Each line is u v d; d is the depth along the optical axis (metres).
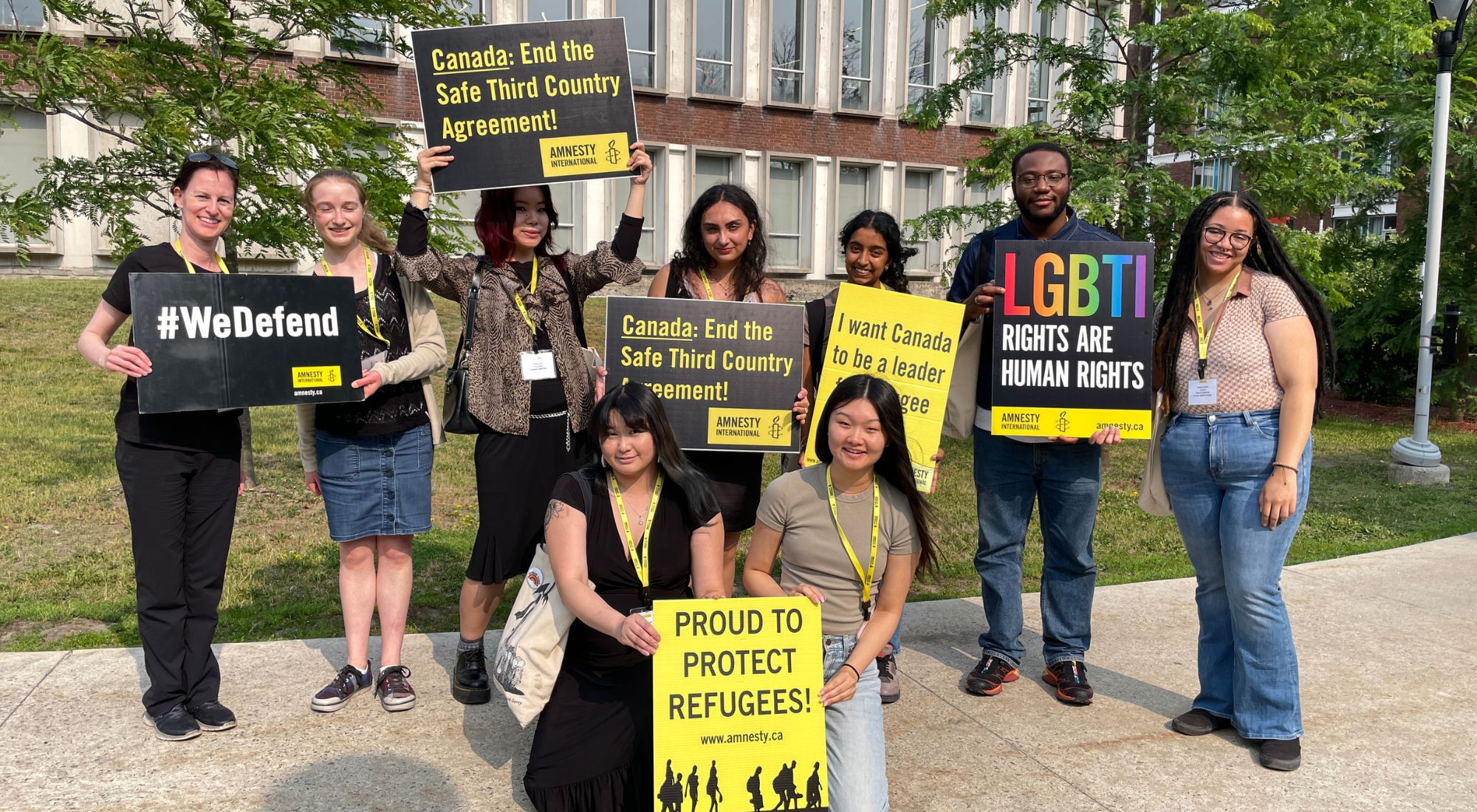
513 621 3.07
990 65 11.83
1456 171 14.77
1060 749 3.62
